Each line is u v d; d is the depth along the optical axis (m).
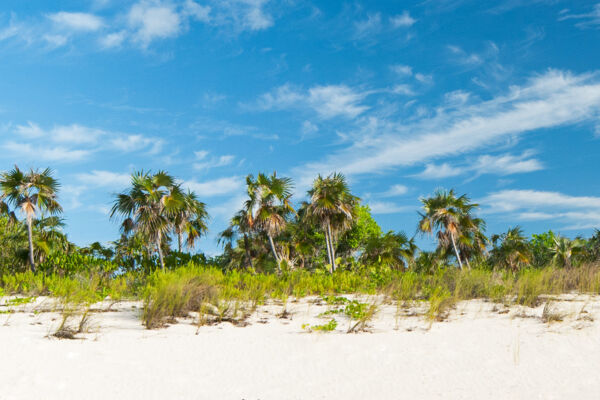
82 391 3.99
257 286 12.08
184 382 4.45
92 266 17.59
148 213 18.58
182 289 8.62
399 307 8.65
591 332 6.03
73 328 6.46
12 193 20.31
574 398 3.81
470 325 6.91
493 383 4.27
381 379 4.54
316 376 4.71
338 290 11.92
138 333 6.55
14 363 4.54
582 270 11.09
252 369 4.98
